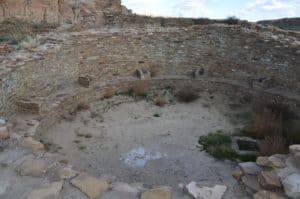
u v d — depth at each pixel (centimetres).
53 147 783
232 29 1202
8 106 787
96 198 397
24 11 1655
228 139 861
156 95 1178
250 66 1160
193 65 1276
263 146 778
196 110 1080
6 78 777
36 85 923
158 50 1257
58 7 1839
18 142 512
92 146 818
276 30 1309
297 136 823
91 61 1133
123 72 1222
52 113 878
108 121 973
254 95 1096
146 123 975
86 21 1484
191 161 766
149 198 402
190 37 1254
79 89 1048
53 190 400
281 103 1012
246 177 429
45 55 951
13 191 398
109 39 1163
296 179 381
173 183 675
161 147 834
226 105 1120
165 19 1567
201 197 404
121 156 782
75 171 446
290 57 1037
